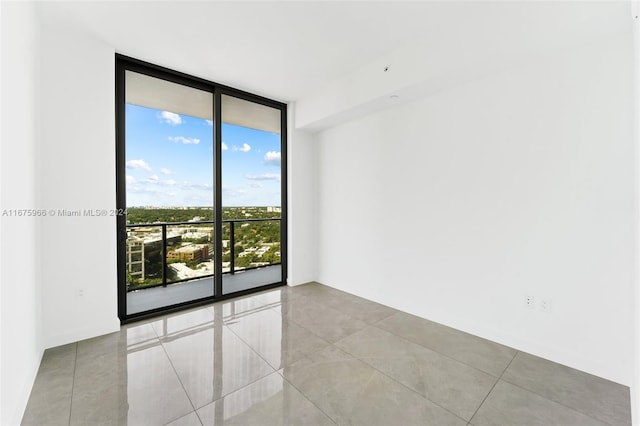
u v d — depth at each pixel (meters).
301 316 3.05
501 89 2.39
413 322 2.89
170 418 1.57
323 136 4.20
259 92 3.75
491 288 2.49
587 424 1.53
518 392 1.79
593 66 1.95
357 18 2.26
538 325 2.22
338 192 4.00
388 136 3.32
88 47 2.49
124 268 2.83
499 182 2.42
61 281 2.38
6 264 1.44
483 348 2.35
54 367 2.05
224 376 1.96
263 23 2.32
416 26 2.37
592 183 1.96
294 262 4.21
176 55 2.80
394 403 1.70
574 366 2.05
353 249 3.81
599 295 1.95
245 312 3.15
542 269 2.20
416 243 3.07
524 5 1.97
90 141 2.50
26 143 1.88
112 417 1.57
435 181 2.88
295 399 1.73
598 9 1.70
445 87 2.70
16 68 1.65
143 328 2.73
